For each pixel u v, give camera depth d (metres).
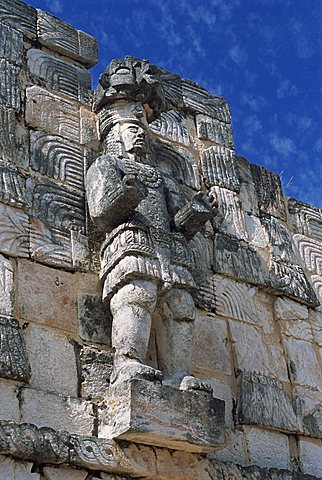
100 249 6.97
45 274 6.58
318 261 9.12
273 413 7.37
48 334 6.32
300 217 9.34
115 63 7.71
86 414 6.08
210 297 7.72
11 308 6.20
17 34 7.75
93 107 7.86
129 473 5.93
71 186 7.20
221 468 6.45
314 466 7.42
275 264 8.49
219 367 7.38
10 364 5.88
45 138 7.34
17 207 6.68
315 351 8.28
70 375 6.25
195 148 8.70
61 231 6.86
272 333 8.06
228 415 7.16
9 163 6.87
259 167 9.28
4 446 5.39
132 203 6.60
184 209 7.06
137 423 5.73
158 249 6.66
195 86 9.16
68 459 5.63
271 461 7.14
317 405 7.85
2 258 6.38
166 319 6.65
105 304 6.71
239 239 8.38
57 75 7.85
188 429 5.93
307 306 8.55
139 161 7.36
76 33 8.30
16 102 7.29
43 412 5.91
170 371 6.47
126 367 6.02
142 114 7.59
